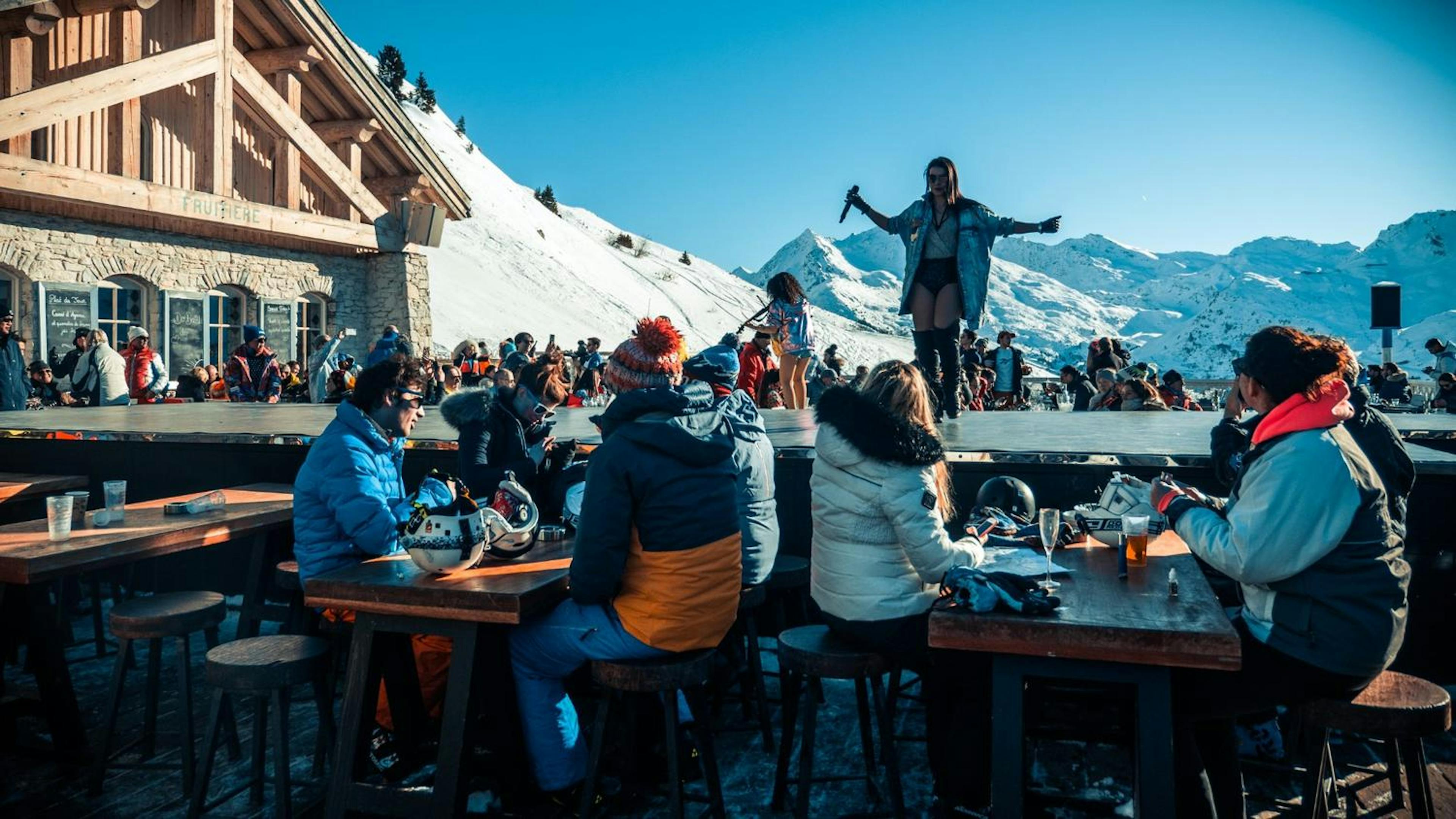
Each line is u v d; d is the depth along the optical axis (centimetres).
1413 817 250
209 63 1345
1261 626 246
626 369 289
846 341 11238
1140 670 228
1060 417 756
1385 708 242
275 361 1309
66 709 348
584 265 8544
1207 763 280
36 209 1241
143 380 1166
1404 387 1508
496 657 303
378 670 290
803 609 479
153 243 1388
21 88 1139
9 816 316
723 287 11706
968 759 291
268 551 437
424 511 295
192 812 302
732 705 424
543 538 361
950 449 455
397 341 1278
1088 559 313
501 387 438
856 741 378
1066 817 308
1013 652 234
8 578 315
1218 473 377
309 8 1436
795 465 477
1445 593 410
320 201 1599
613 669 277
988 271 597
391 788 276
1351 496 233
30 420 700
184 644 334
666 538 278
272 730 323
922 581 295
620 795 317
